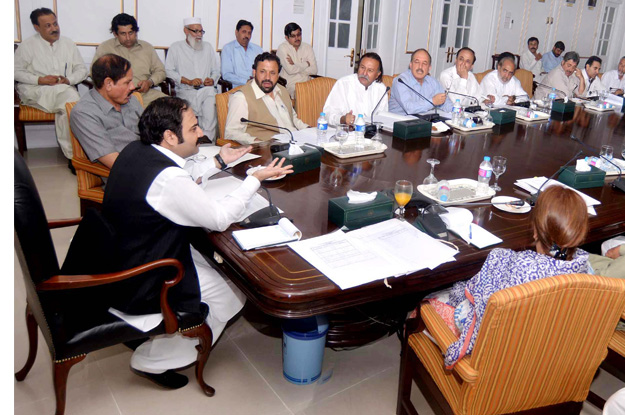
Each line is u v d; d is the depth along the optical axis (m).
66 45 4.21
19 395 1.81
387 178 2.22
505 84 4.71
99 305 1.60
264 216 1.70
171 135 1.62
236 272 1.54
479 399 1.28
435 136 3.05
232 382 1.92
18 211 1.33
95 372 1.95
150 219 1.57
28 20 4.23
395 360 2.10
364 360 2.09
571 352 1.28
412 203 1.89
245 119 2.66
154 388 1.88
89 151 2.50
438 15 6.96
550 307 1.17
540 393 1.33
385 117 3.28
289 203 1.90
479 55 7.68
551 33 8.41
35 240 1.36
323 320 1.86
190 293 1.68
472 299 1.35
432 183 2.11
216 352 2.09
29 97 4.05
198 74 4.91
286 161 2.22
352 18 6.19
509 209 1.89
